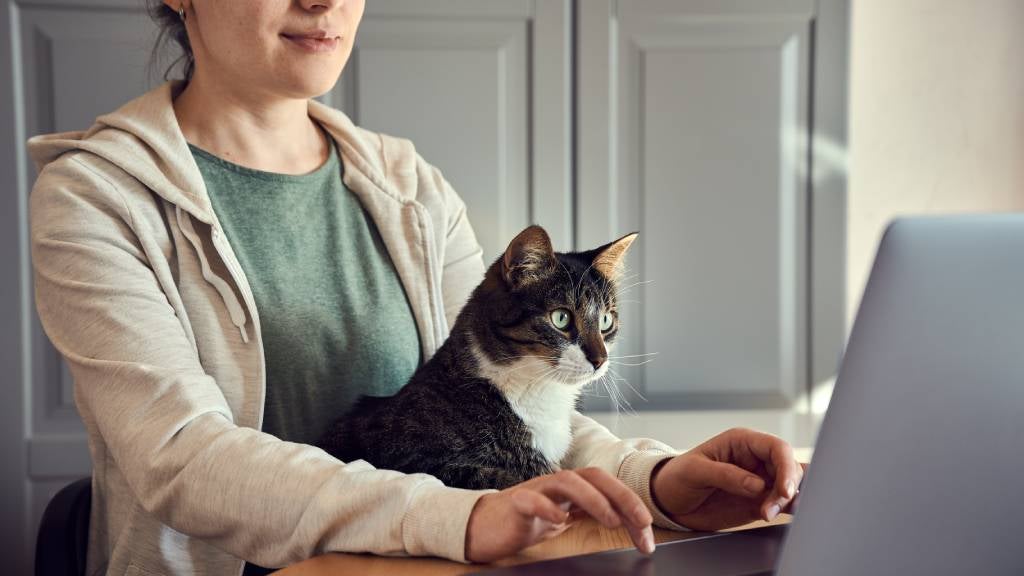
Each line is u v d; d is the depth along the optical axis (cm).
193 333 102
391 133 186
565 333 110
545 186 188
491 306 108
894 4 216
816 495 54
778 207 193
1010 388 51
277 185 113
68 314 94
